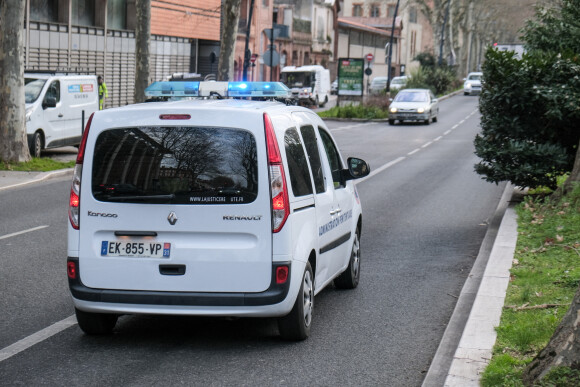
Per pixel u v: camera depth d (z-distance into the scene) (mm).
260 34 72000
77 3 40094
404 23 125250
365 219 15516
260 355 7137
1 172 21875
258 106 7387
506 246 11312
